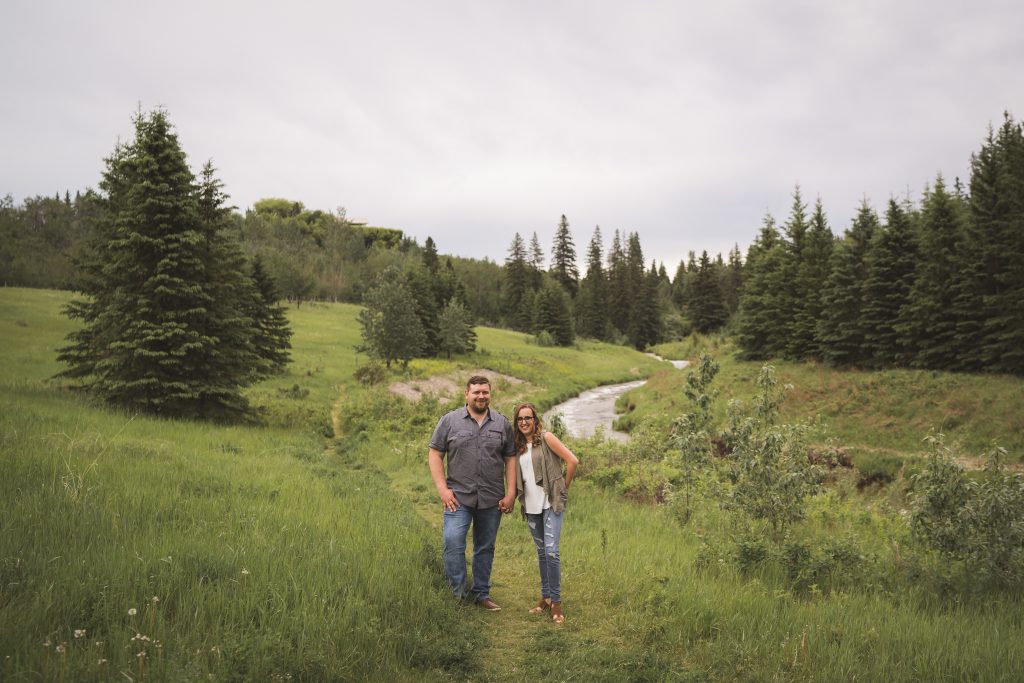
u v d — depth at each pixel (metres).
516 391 43.53
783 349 38.31
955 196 30.06
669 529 9.34
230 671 3.33
